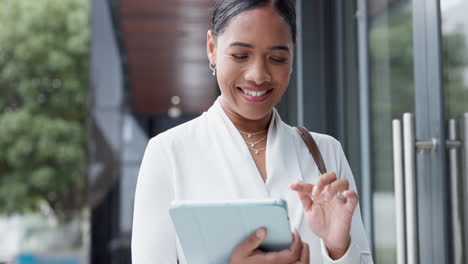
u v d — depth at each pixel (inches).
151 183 53.4
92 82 251.1
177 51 306.7
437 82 71.9
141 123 277.7
